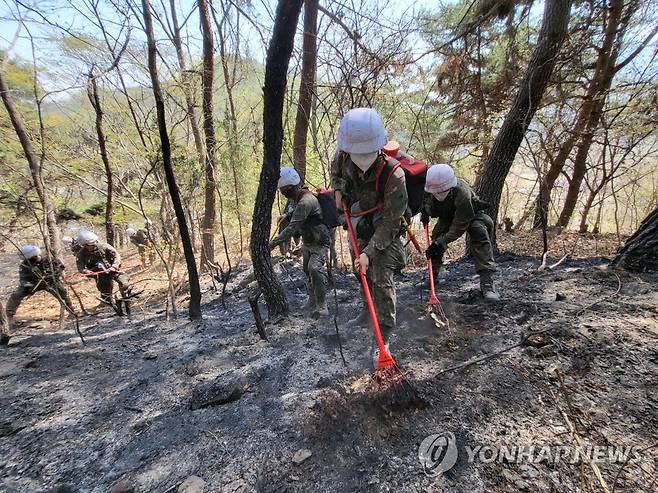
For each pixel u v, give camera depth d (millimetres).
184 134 6113
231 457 1950
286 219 3994
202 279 6926
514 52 7324
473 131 8594
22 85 4828
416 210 2795
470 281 4359
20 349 3820
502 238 8273
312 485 1743
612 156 6414
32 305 7461
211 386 2471
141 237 8875
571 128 6238
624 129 5902
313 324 3494
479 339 2803
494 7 6270
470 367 2455
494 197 5297
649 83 5812
